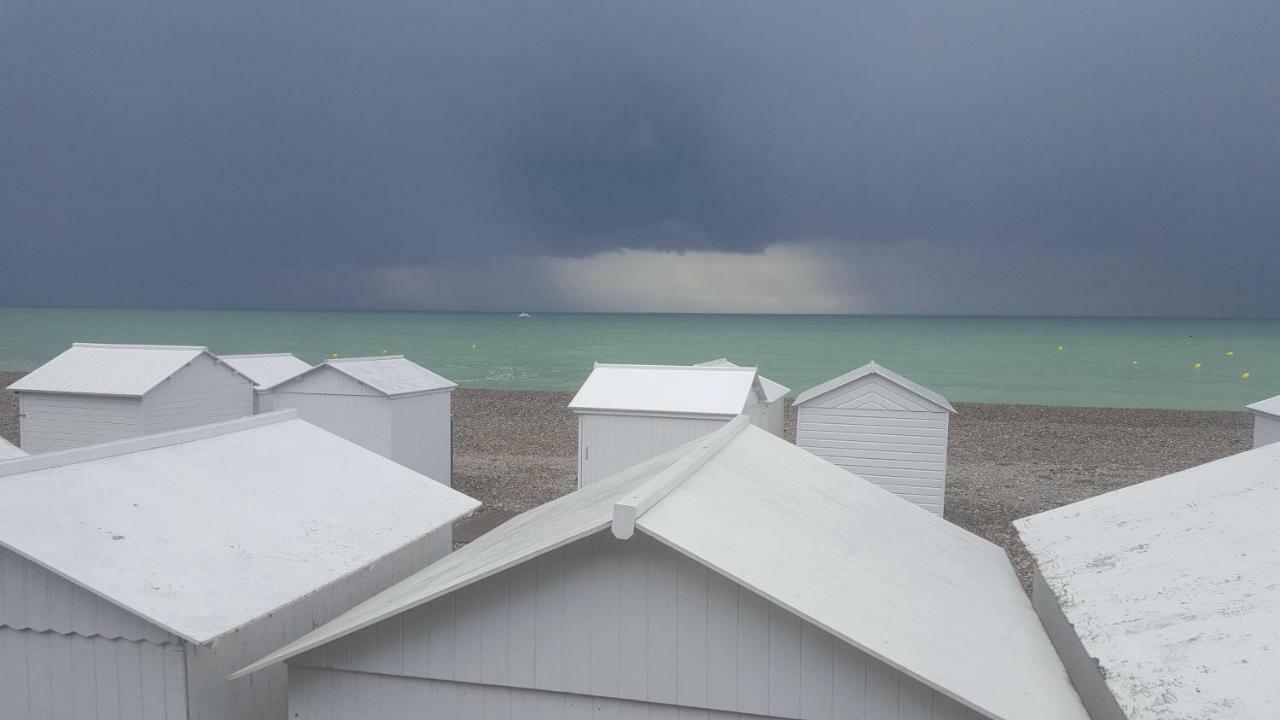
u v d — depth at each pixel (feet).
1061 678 21.29
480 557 24.35
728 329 606.55
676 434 64.13
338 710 22.72
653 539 20.35
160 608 22.44
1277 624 17.84
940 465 65.87
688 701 20.21
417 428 73.10
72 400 69.72
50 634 23.89
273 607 24.71
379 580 32.48
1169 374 270.26
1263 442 72.28
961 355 357.20
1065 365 307.17
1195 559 22.43
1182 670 17.46
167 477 29.43
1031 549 28.02
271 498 31.40
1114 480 88.38
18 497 24.44
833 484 31.45
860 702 19.26
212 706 24.00
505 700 21.52
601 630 20.70
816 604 19.24
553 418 138.31
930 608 22.57
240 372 77.41
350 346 398.42
